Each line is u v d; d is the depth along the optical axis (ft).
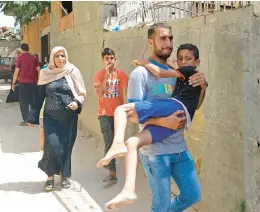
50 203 16.11
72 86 17.44
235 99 11.59
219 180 12.69
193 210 14.48
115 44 23.22
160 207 10.41
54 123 17.44
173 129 10.05
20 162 22.06
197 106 10.57
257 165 10.64
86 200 16.37
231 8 13.04
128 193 8.94
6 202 16.19
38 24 64.23
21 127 32.48
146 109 9.95
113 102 17.65
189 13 18.15
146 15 22.03
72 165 21.33
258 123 10.52
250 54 10.75
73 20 33.71
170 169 10.49
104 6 25.04
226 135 12.17
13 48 109.81
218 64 12.50
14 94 47.29
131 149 9.50
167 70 10.50
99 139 26.27
